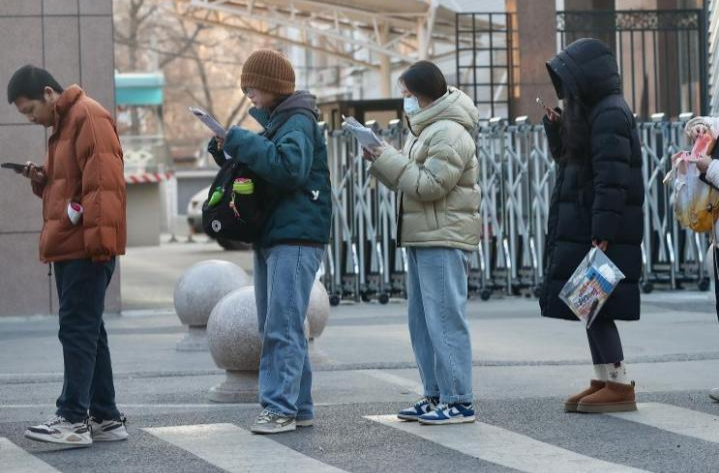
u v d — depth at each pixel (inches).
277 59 754.2
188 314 1176.2
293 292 744.3
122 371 1037.8
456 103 767.1
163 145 3828.7
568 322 1341.0
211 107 6181.1
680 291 1654.8
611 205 768.3
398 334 1269.7
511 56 1852.9
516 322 1348.4
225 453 700.7
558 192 798.5
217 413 834.8
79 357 713.0
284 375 750.5
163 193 4207.7
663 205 1653.5
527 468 653.3
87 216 703.1
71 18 1508.4
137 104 4128.9
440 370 770.2
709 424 762.2
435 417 769.6
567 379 955.3
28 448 723.4
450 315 768.9
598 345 800.9
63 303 718.5
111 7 1512.1
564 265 793.6
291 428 756.0
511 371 1000.2
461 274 773.9
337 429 765.3
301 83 5012.3
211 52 6904.5
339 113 2022.6
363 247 1628.9
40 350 1205.7
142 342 1254.9
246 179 733.3
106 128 712.4
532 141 1631.4
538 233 1624.0
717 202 821.2
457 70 1857.8
